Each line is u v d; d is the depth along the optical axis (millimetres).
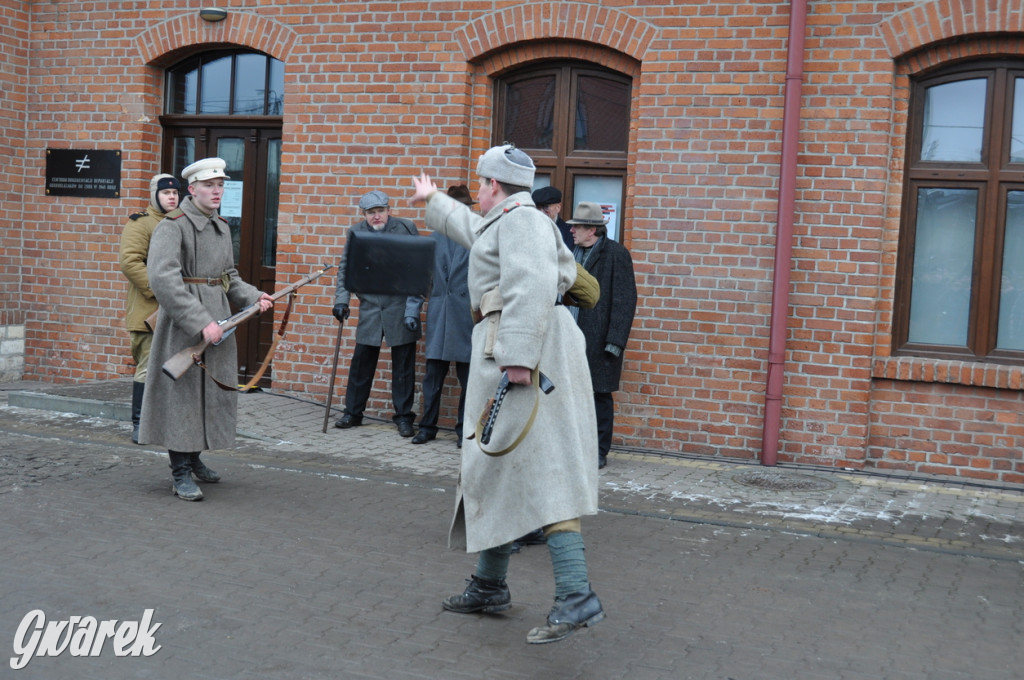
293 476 7125
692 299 8352
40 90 10609
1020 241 8023
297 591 4824
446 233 4520
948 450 7988
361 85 9266
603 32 8539
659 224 8422
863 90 7938
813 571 5445
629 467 7844
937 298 8203
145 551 5297
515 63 8945
